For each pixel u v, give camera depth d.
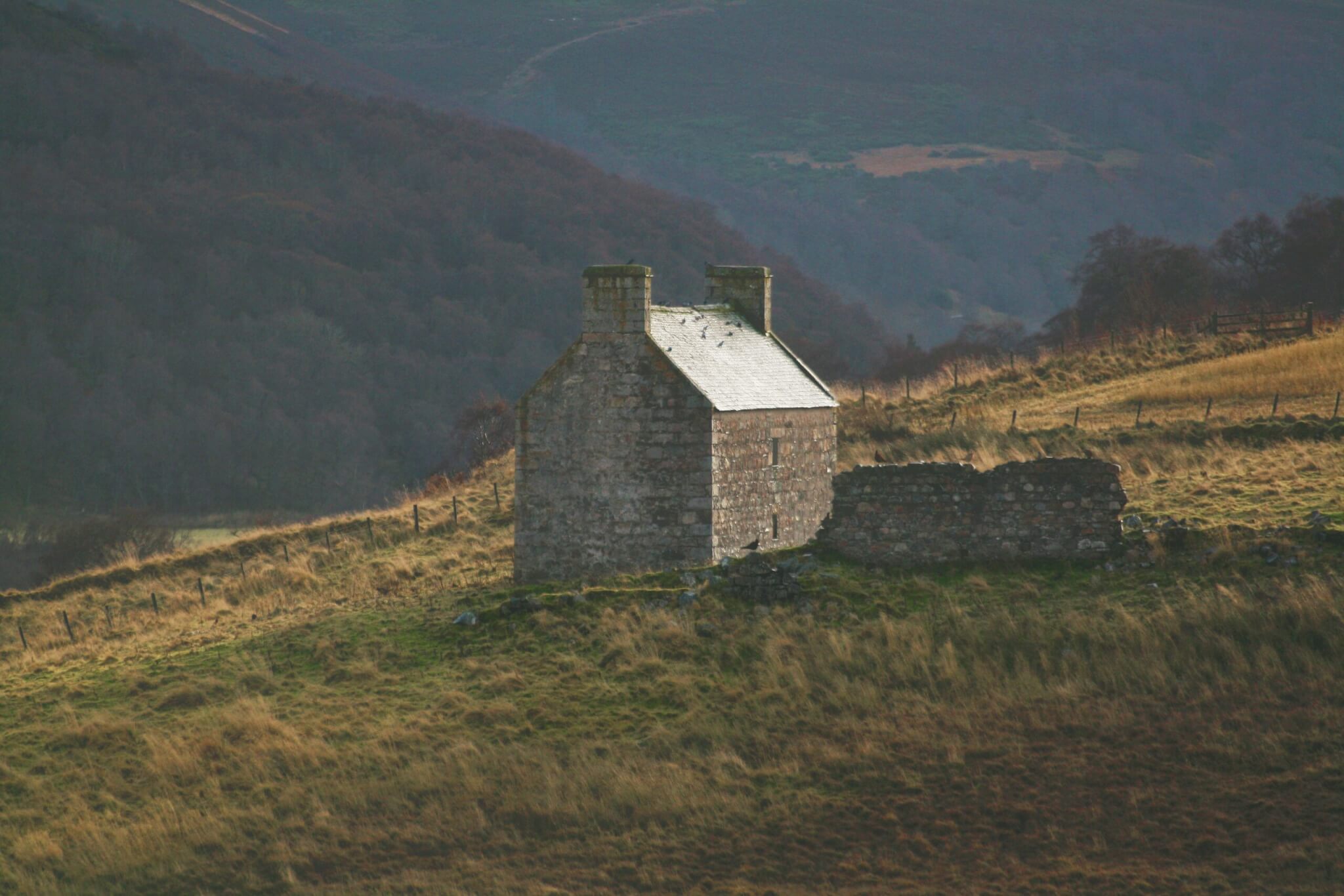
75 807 119.81
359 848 110.19
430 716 127.38
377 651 143.38
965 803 107.06
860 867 102.12
